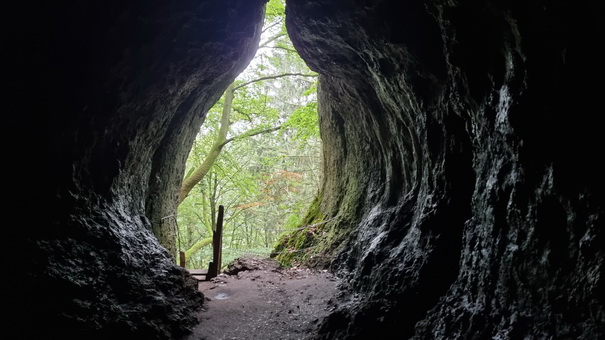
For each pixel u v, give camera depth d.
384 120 7.83
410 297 5.07
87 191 5.77
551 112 3.18
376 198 8.84
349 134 10.62
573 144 3.00
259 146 18.47
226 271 10.13
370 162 9.59
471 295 4.13
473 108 4.55
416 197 6.61
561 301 2.96
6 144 4.59
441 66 5.17
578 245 2.89
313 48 7.80
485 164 4.27
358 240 8.48
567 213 3.01
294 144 19.88
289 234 12.48
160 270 6.46
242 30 7.05
